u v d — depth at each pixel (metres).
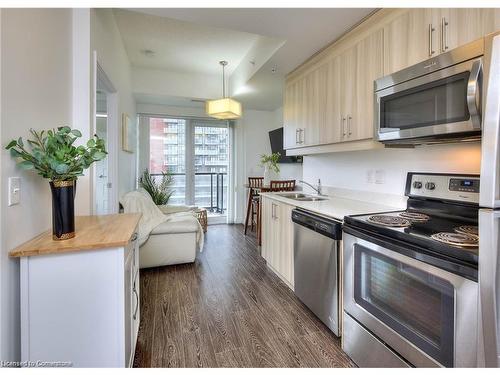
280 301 2.51
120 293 1.31
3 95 1.10
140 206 3.28
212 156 5.91
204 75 4.71
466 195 1.61
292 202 2.64
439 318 1.18
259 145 5.96
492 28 1.33
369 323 1.57
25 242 1.28
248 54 3.70
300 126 3.07
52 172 1.29
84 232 1.47
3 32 1.10
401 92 1.69
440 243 1.19
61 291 1.24
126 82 3.76
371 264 1.57
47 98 1.56
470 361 1.06
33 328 1.22
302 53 2.76
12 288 1.18
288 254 2.71
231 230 5.34
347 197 2.83
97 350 1.29
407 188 2.01
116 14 2.86
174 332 2.03
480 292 1.01
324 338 1.96
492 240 0.97
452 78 1.39
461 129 1.36
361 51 2.14
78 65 2.00
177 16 2.12
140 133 5.27
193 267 3.35
